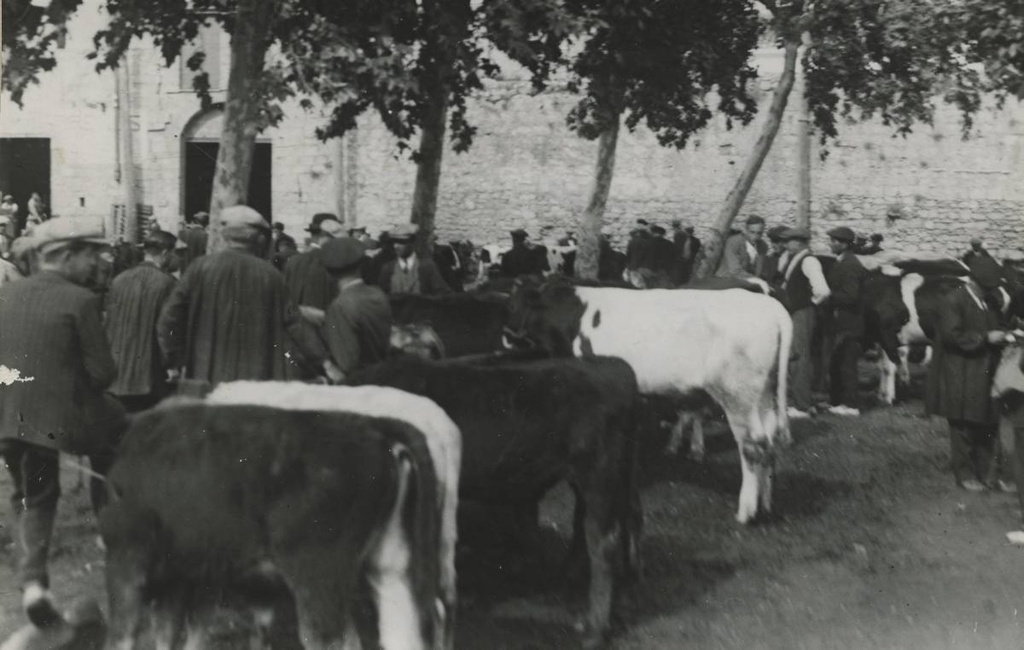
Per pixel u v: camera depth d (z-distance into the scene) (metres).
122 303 8.06
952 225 27.44
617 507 6.05
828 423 12.48
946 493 9.39
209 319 6.57
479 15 10.97
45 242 5.76
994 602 6.61
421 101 13.12
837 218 27.67
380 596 4.50
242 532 4.46
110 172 29.80
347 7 10.23
